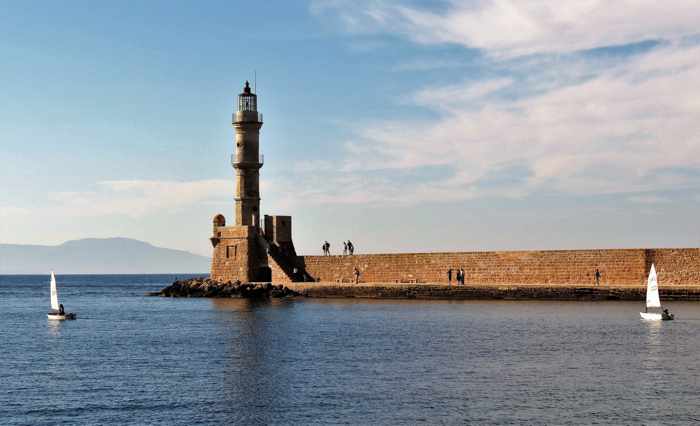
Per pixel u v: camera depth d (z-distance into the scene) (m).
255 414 37.91
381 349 55.78
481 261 97.25
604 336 59.78
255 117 113.38
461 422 36.38
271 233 115.44
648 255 87.06
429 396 40.81
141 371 48.62
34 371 49.25
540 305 85.94
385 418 37.06
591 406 38.66
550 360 50.16
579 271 90.94
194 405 39.62
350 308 89.69
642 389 41.78
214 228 118.38
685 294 84.25
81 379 46.25
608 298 87.06
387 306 90.94
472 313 79.25
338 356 52.94
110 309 103.81
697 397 40.09
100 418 37.56
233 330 69.38
